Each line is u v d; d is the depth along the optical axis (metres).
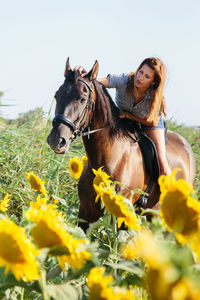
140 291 1.70
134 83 4.66
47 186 6.46
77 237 1.86
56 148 4.15
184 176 5.64
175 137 6.01
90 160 4.55
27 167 6.91
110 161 4.51
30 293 1.93
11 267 1.22
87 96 4.37
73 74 4.44
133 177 4.63
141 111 4.73
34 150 7.48
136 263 1.55
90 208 4.52
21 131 7.84
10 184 6.50
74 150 7.57
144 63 4.64
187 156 5.88
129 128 4.78
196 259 1.25
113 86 4.82
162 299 0.81
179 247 1.36
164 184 1.36
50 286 1.54
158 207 5.04
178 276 0.81
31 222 1.94
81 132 4.40
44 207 1.97
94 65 4.48
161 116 5.04
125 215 1.92
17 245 1.21
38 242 1.35
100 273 1.17
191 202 1.30
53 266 2.08
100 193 1.99
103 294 1.10
